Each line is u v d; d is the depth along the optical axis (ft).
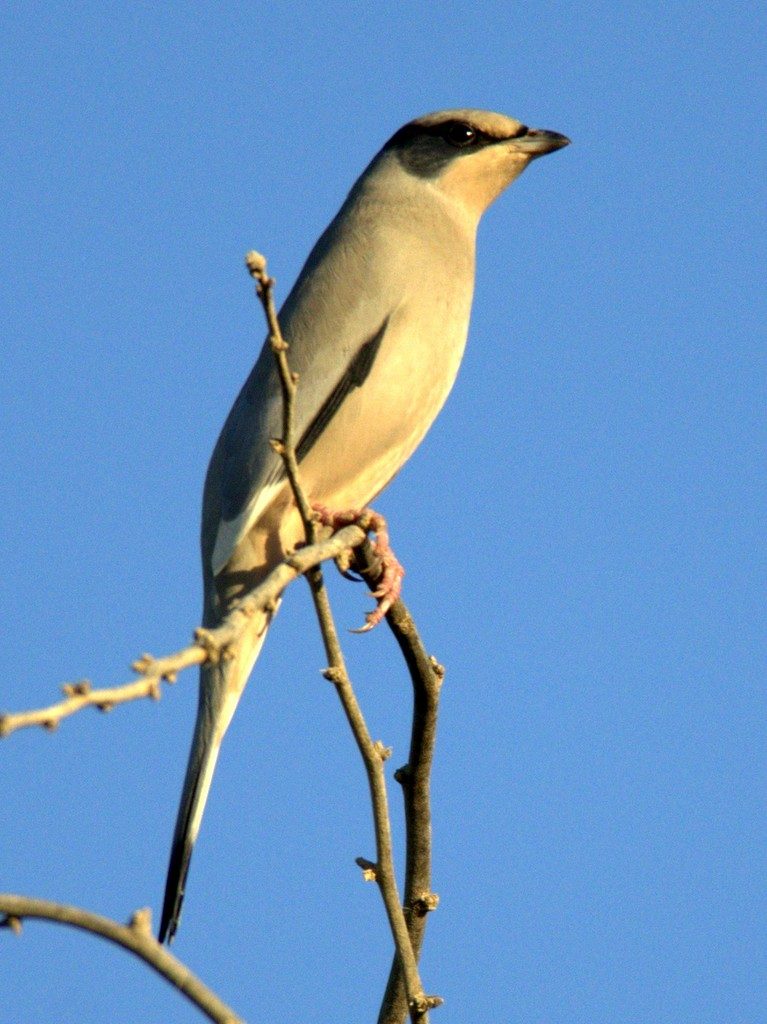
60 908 17.29
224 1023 17.02
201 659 16.89
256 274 22.98
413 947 30.22
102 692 15.34
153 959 17.30
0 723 14.51
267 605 20.59
